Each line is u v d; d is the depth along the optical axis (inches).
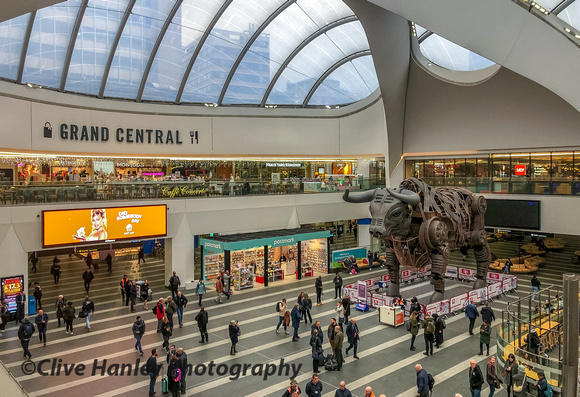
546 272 1074.1
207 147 1177.4
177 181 951.6
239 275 925.8
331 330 543.5
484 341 563.2
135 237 878.4
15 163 1027.3
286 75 1219.9
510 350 491.5
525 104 992.9
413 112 1167.6
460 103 1079.6
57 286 971.3
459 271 973.8
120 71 1025.5
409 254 728.3
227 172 1315.2
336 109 1301.7
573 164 997.2
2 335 668.7
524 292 880.3
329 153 1299.2
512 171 1101.7
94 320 735.1
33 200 776.9
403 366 537.6
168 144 1127.6
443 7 493.4
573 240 1396.4
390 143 1185.4
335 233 1294.3
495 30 517.0
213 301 842.8
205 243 958.4
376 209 673.6
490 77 992.2
